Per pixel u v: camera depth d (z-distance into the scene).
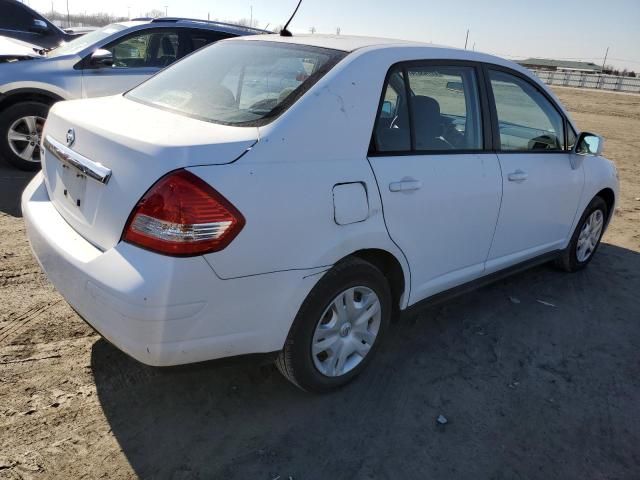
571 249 4.74
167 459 2.43
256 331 2.43
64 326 3.34
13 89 6.20
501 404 3.02
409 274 3.08
